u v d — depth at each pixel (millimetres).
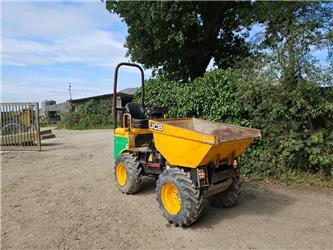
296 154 6801
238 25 14789
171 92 8359
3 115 12438
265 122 6957
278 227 4402
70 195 6047
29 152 11719
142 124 5980
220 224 4543
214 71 7637
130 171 5836
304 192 6008
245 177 7008
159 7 10602
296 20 7207
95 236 4172
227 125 5328
